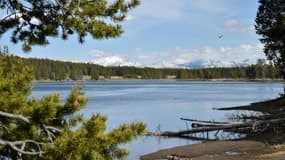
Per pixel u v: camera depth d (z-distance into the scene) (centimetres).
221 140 2711
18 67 614
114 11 743
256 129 2973
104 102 7006
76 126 564
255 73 19812
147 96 9019
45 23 777
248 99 7788
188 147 2470
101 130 522
